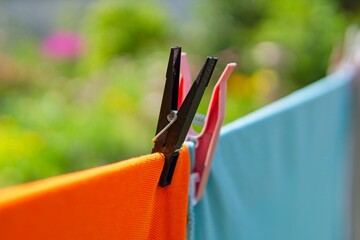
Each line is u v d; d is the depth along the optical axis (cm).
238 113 326
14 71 482
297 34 393
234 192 115
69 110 329
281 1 429
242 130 115
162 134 80
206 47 481
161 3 649
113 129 294
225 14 490
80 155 279
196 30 511
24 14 753
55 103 346
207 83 79
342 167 185
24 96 425
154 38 519
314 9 401
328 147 167
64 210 61
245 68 415
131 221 72
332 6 424
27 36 701
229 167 112
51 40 583
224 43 476
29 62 534
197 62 443
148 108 322
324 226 173
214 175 105
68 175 63
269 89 369
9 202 56
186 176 85
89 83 397
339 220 189
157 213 82
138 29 516
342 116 178
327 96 162
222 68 420
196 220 102
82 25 634
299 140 144
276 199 135
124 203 70
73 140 282
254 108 343
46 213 59
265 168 127
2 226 56
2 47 618
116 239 69
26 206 57
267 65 391
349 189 190
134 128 306
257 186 124
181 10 670
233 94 373
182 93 91
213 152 93
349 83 179
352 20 431
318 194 163
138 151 296
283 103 138
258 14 488
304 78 385
